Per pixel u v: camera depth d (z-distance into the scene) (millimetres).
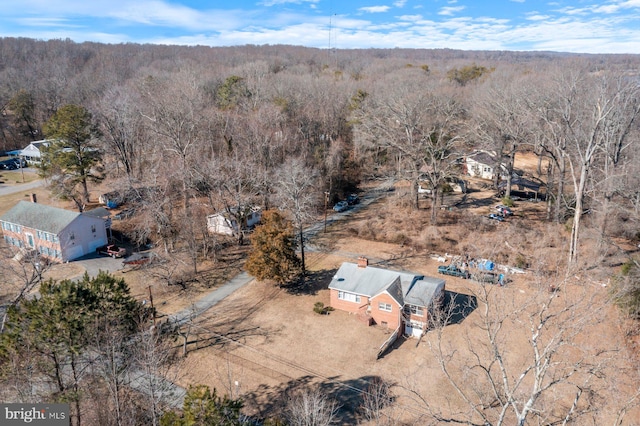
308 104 83375
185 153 58125
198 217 51938
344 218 63656
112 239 54938
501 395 25281
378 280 39469
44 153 65188
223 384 30516
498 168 69500
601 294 37625
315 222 61844
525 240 51344
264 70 120938
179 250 51469
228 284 44750
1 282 42062
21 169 84312
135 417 24297
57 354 24672
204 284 44719
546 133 60219
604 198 47531
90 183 74438
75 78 118938
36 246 51000
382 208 65438
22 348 24172
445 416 27125
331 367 32375
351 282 39969
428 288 37438
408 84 95500
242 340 35594
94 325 25328
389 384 30422
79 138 61625
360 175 79375
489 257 46750
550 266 45156
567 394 27641
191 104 64750
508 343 33750
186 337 33781
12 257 43406
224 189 56875
